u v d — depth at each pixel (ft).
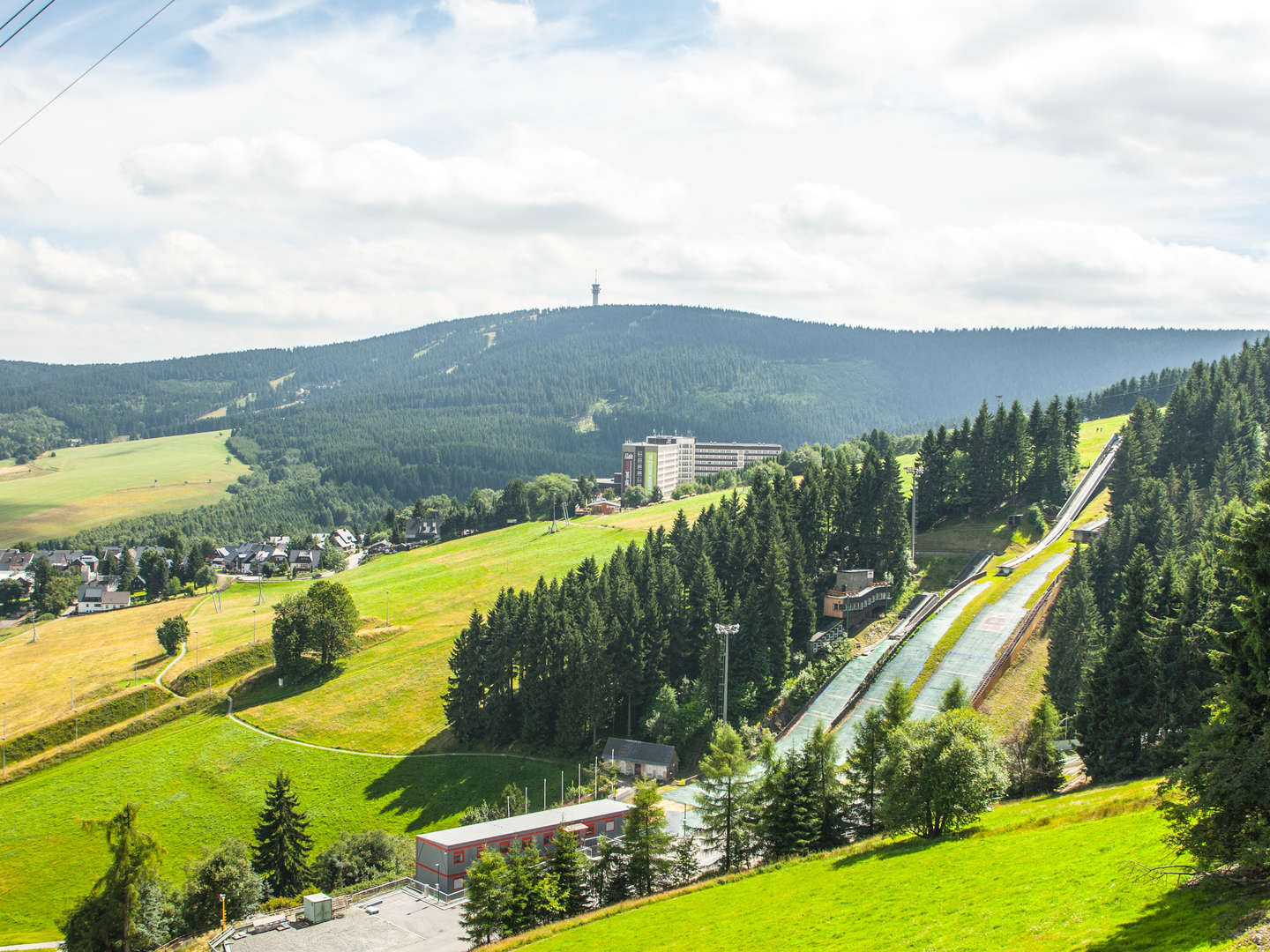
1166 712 288.51
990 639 471.62
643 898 257.55
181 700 567.59
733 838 285.64
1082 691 345.92
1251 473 588.91
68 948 262.67
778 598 474.49
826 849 272.51
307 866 355.36
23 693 594.65
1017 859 193.57
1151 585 324.19
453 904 299.17
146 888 296.71
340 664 599.57
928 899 182.80
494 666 482.28
